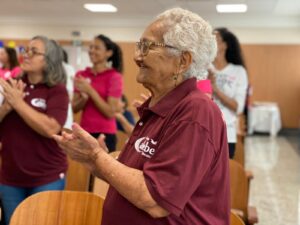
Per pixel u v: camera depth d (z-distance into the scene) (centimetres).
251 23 855
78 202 152
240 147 312
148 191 90
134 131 112
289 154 651
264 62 871
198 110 95
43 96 197
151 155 99
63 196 153
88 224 150
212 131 94
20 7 771
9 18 916
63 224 152
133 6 727
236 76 260
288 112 882
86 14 849
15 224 144
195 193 98
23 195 200
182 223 97
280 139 814
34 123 184
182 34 99
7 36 935
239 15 814
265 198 410
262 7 713
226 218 103
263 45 864
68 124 259
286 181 478
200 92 104
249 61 874
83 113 287
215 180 99
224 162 101
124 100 355
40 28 925
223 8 726
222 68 262
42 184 198
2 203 200
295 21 839
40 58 192
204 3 674
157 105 104
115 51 298
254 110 845
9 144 195
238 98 259
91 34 912
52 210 151
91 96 273
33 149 194
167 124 98
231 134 256
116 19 889
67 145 102
